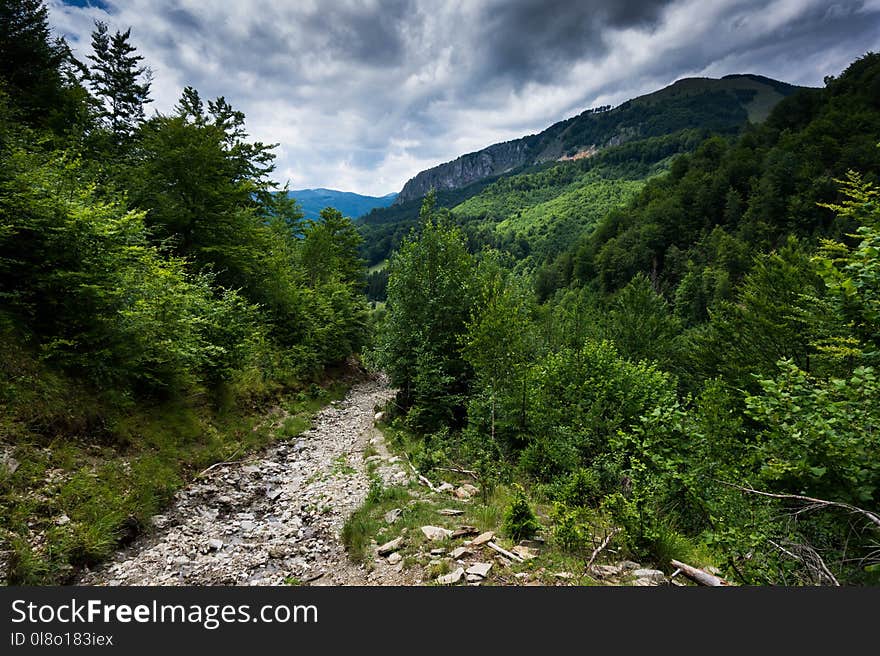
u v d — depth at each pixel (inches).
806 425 215.3
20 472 274.8
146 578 248.5
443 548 247.9
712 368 928.3
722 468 276.2
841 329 271.9
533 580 208.2
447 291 743.7
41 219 355.9
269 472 466.0
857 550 204.1
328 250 1576.0
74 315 378.6
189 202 756.0
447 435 581.9
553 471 448.1
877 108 3846.0
